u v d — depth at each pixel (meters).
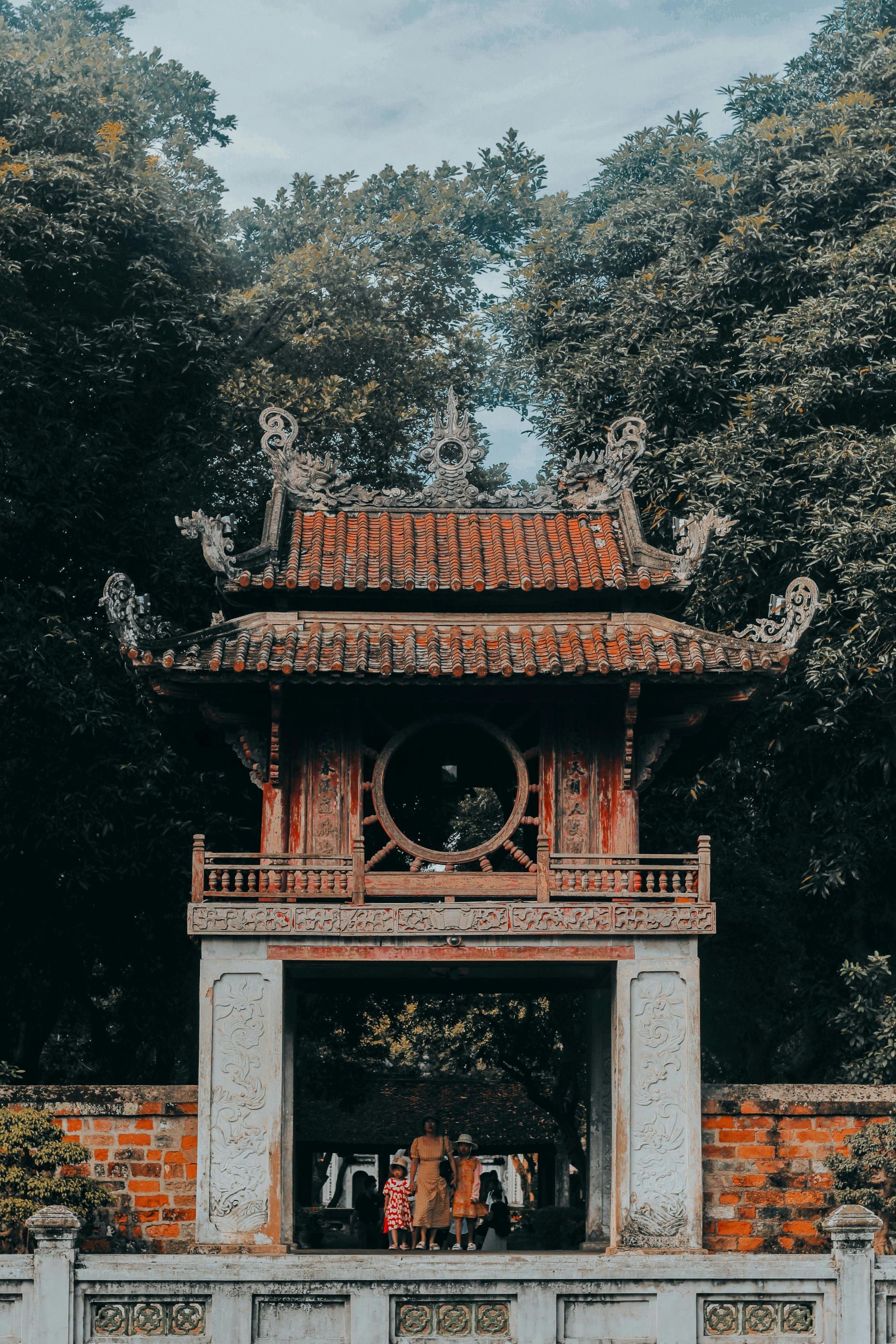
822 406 26.53
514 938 19.31
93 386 26.53
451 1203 22.03
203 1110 18.81
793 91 33.81
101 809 26.50
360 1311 15.48
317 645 19.50
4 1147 18.42
